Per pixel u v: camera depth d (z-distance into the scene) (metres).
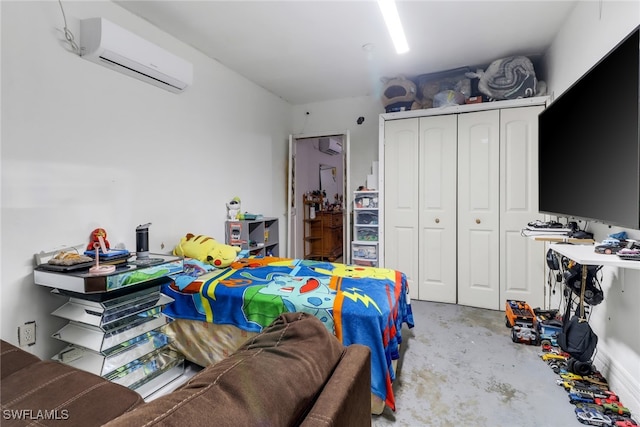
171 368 2.08
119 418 0.49
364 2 2.34
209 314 2.10
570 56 2.49
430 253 3.58
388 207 3.74
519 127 3.17
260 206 4.08
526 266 3.19
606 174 1.49
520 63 3.08
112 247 2.29
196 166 3.06
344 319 1.75
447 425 1.64
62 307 1.86
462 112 3.39
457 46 2.99
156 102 2.64
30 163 1.85
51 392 1.06
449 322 2.97
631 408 1.66
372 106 4.39
